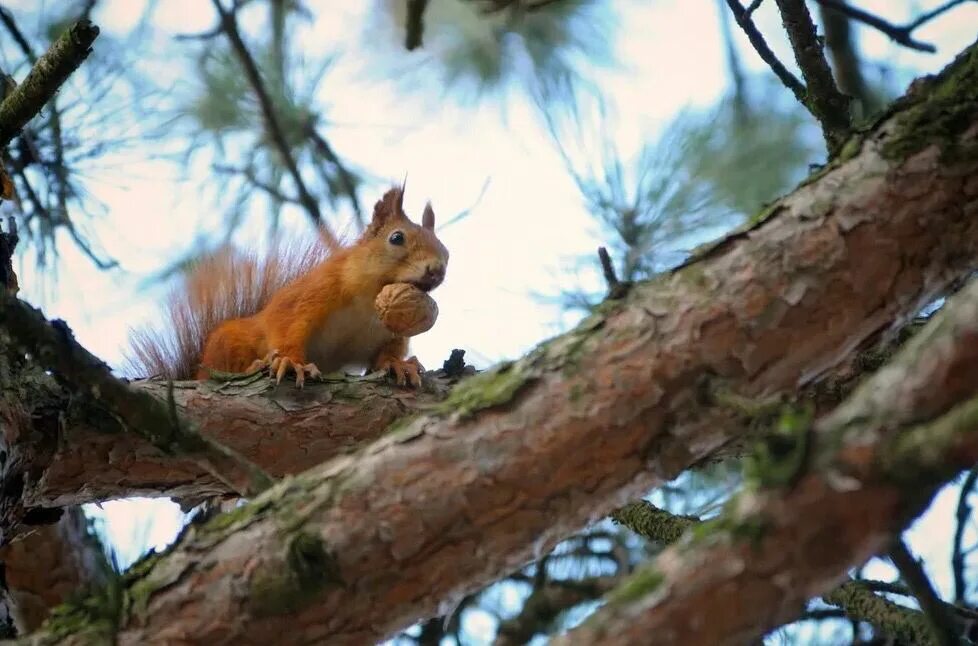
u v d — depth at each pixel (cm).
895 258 462
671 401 445
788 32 590
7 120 581
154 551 462
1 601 544
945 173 468
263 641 429
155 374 875
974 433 326
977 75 480
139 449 636
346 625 434
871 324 464
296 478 452
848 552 344
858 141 485
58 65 567
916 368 350
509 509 440
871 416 347
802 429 349
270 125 941
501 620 888
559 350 457
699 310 453
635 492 454
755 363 450
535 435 441
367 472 443
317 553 425
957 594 693
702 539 354
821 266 458
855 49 948
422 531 435
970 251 469
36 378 610
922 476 335
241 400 672
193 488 662
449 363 731
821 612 711
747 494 352
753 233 468
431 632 862
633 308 460
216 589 431
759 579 345
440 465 440
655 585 351
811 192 474
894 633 613
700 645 345
